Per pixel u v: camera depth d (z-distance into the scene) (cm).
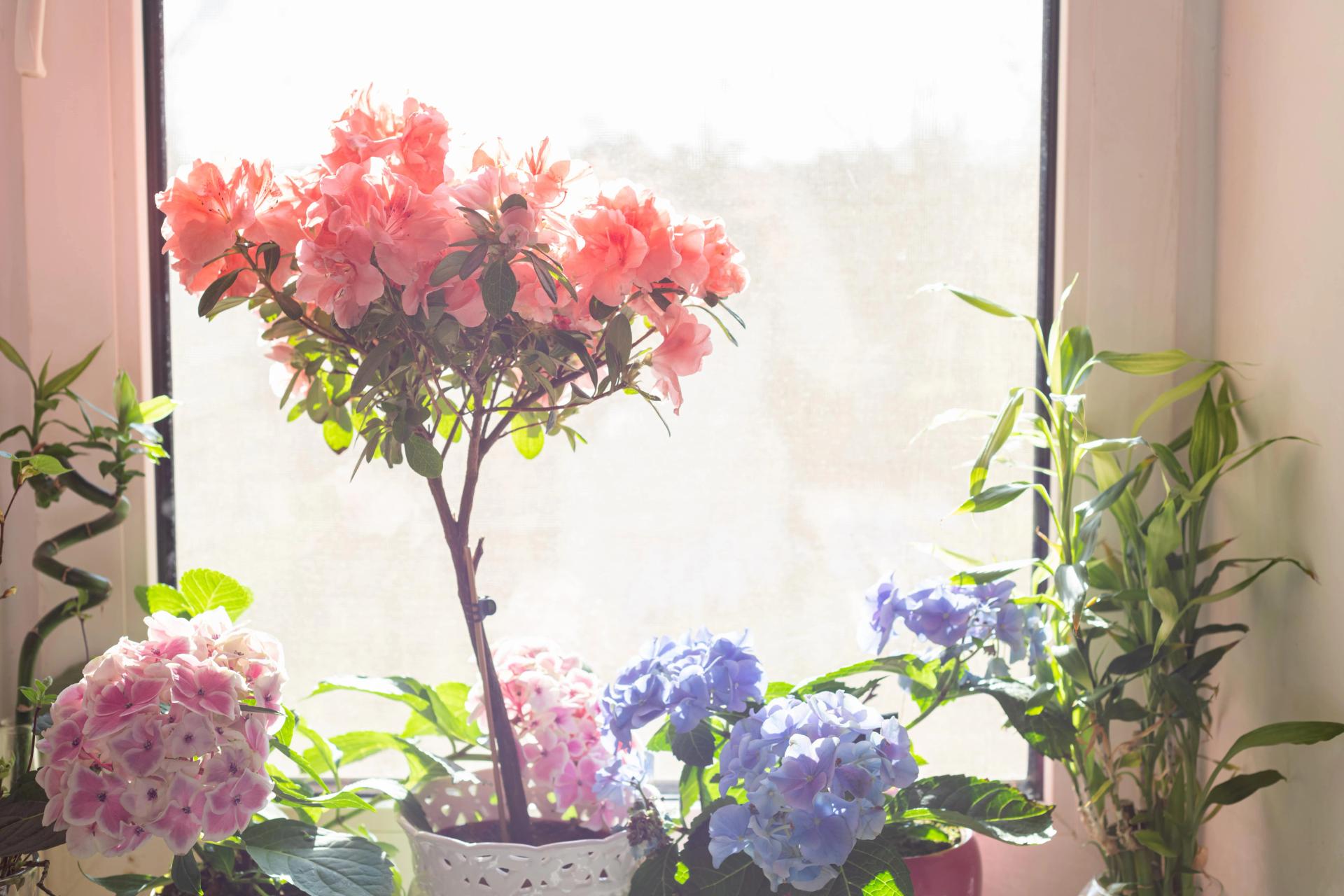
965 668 97
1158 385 104
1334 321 83
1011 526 110
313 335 82
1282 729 82
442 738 109
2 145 98
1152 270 104
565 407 79
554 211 75
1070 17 103
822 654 110
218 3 104
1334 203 82
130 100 100
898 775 80
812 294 108
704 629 92
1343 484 81
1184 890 93
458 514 85
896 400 109
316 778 90
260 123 105
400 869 108
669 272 73
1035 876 106
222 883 89
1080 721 95
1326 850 84
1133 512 95
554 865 83
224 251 72
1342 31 81
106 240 100
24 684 94
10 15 98
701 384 109
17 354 91
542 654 96
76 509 101
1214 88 103
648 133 107
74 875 101
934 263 108
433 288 71
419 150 73
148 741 75
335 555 108
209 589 97
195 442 107
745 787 82
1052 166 106
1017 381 109
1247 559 95
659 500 109
